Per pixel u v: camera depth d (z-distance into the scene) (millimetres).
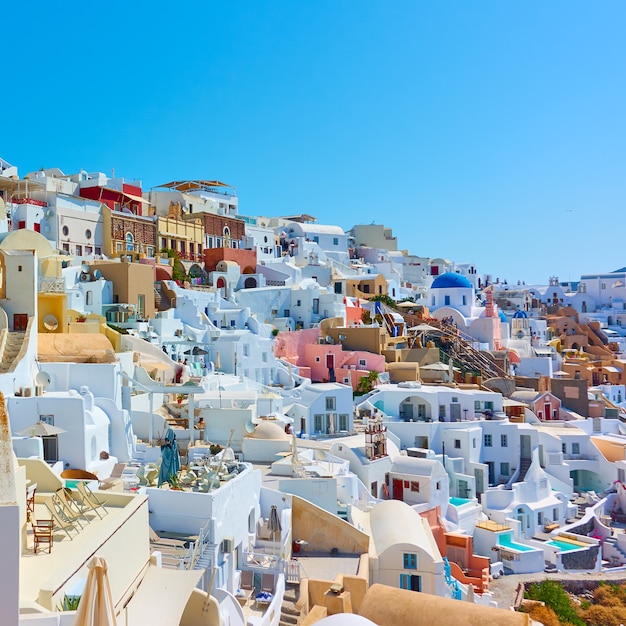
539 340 108688
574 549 49875
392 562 31656
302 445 45750
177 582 17688
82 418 31719
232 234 101125
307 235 128500
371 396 63219
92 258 69250
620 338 123188
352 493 40000
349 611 25750
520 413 67688
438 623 20766
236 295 80312
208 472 28766
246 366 63312
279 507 32938
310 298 83812
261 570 28703
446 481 48750
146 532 18859
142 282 65375
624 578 46594
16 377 34000
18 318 38312
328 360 73188
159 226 83938
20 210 67500
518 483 54781
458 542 45062
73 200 72562
